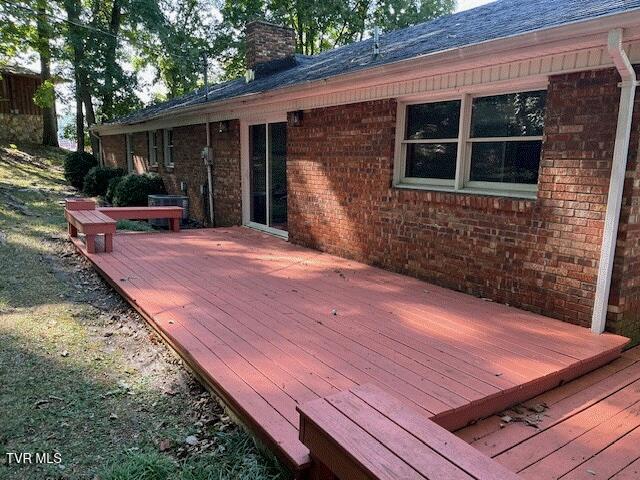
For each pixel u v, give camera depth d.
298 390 2.82
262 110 8.14
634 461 2.41
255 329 3.83
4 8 15.45
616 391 3.19
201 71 19.22
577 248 3.97
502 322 4.08
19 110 21.20
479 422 2.77
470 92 4.80
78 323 4.30
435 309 4.42
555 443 2.56
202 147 10.41
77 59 17.41
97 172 14.56
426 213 5.32
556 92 3.98
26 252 6.60
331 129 6.60
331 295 4.83
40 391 3.08
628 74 3.42
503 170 4.68
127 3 16.92
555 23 3.77
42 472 2.34
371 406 2.09
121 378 3.36
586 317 3.96
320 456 1.96
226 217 9.84
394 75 5.06
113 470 2.33
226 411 2.91
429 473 1.60
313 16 24.16
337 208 6.65
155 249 6.93
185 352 3.44
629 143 3.57
